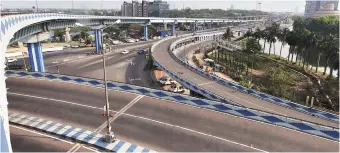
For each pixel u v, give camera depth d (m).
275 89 54.47
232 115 28.45
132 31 161.88
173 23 162.88
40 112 29.88
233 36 152.62
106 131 25.27
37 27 57.50
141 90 35.22
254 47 97.44
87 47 108.69
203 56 100.38
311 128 24.64
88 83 39.66
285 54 113.06
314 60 92.06
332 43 67.25
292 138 23.78
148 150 21.94
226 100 40.12
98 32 94.25
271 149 22.09
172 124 26.52
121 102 32.34
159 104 31.52
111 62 81.12
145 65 77.88
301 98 51.91
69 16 73.69
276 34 100.06
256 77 69.50
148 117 28.11
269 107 38.53
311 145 22.66
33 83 40.31
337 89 53.25
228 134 24.52
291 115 35.75
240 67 80.00
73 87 38.25
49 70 69.75
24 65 71.56
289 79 63.25
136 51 100.31
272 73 65.12
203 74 55.22
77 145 23.00
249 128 25.61
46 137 24.25
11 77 43.44
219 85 48.44
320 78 66.56
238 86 46.34
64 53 94.81
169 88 56.62
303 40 79.75
